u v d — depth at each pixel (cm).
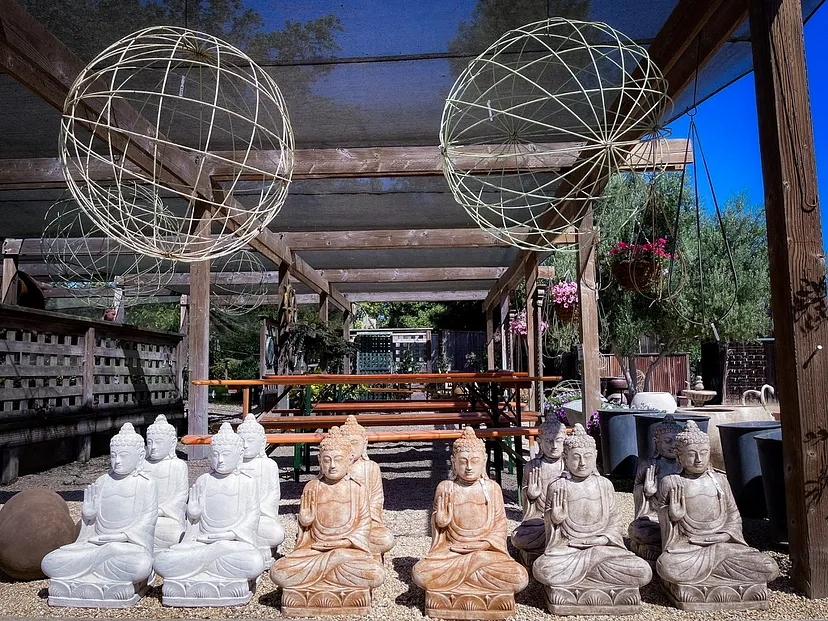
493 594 280
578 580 286
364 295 1623
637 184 580
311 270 1184
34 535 338
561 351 1582
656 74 438
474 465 301
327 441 311
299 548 300
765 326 1148
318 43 469
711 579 290
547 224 802
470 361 2036
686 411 721
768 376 1321
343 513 302
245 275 1274
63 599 301
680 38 395
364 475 333
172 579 299
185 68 486
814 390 302
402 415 559
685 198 1195
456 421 550
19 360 675
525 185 728
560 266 1425
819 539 300
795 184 309
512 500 539
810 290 305
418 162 629
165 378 1064
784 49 312
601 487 306
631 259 564
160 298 1484
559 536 301
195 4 424
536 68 500
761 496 455
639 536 344
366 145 645
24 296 1027
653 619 280
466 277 1277
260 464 369
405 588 324
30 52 397
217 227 753
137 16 437
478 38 467
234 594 299
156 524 354
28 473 697
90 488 320
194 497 316
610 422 605
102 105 477
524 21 449
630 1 429
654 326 1134
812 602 294
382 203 809
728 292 1052
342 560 289
